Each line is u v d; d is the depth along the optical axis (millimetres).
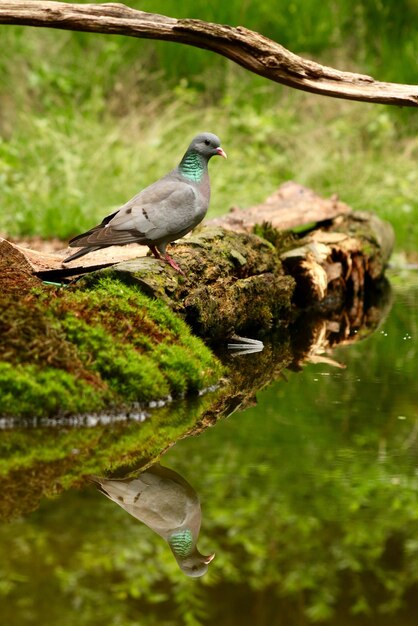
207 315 11367
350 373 11125
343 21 28438
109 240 10453
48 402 8453
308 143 24469
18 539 6375
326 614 5531
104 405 8734
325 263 15438
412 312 15125
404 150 25016
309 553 6293
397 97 10734
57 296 9750
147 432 8625
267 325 13266
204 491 7348
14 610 5453
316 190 22766
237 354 11969
